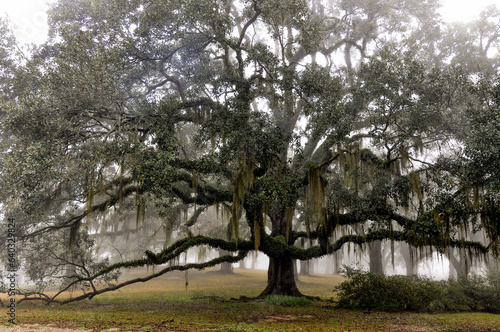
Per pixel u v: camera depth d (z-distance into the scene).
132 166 10.58
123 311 11.93
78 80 10.63
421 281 14.12
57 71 11.11
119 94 11.88
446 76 12.21
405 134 11.77
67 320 9.19
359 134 15.53
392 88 12.38
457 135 12.63
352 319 10.62
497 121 9.57
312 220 16.05
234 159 11.62
